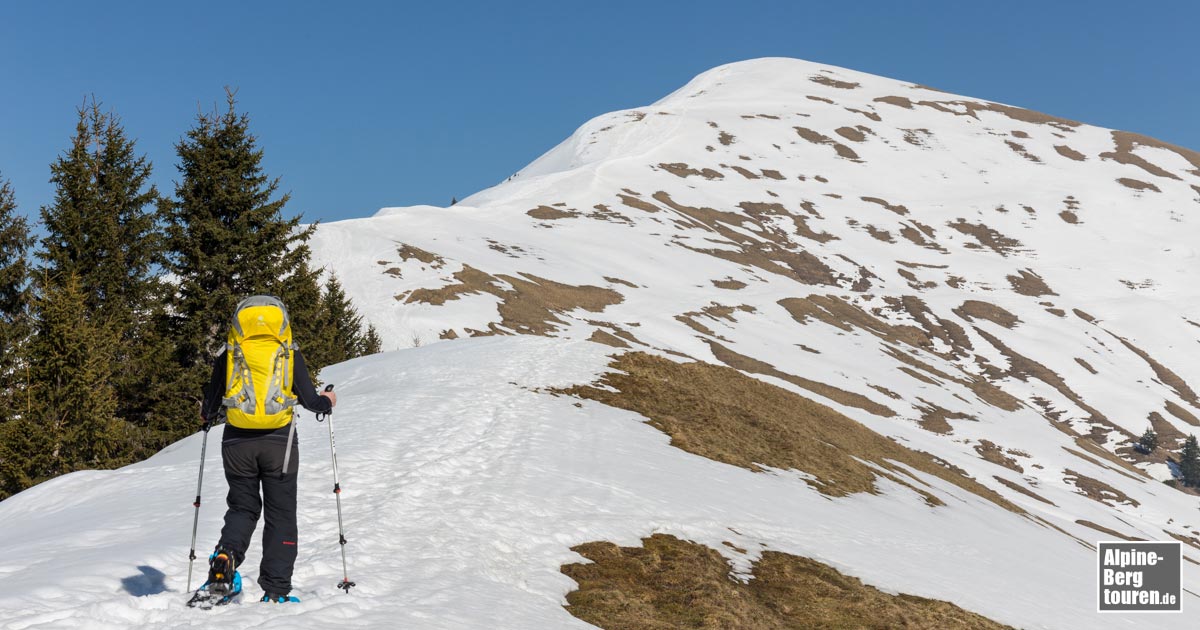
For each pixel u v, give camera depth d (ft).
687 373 127.03
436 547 34.32
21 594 20.98
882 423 285.84
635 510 50.72
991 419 327.26
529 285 355.36
